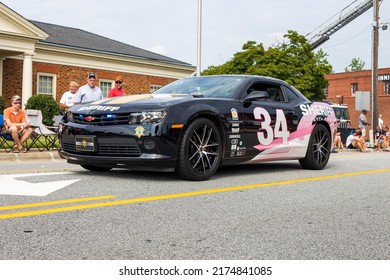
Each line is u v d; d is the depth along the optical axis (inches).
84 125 203.8
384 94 1563.7
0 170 249.3
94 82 374.0
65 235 113.4
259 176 236.5
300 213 147.6
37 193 167.9
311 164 276.2
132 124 193.6
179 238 114.0
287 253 105.2
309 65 1228.5
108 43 1058.7
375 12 817.5
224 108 217.2
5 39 781.3
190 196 169.6
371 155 476.7
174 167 198.8
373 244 114.4
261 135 237.1
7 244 105.3
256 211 148.1
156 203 154.6
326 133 285.9
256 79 247.4
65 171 237.6
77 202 152.1
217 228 124.6
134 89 1035.3
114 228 121.0
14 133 360.8
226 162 221.8
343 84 1690.5
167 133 193.0
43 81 893.2
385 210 156.5
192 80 254.2
